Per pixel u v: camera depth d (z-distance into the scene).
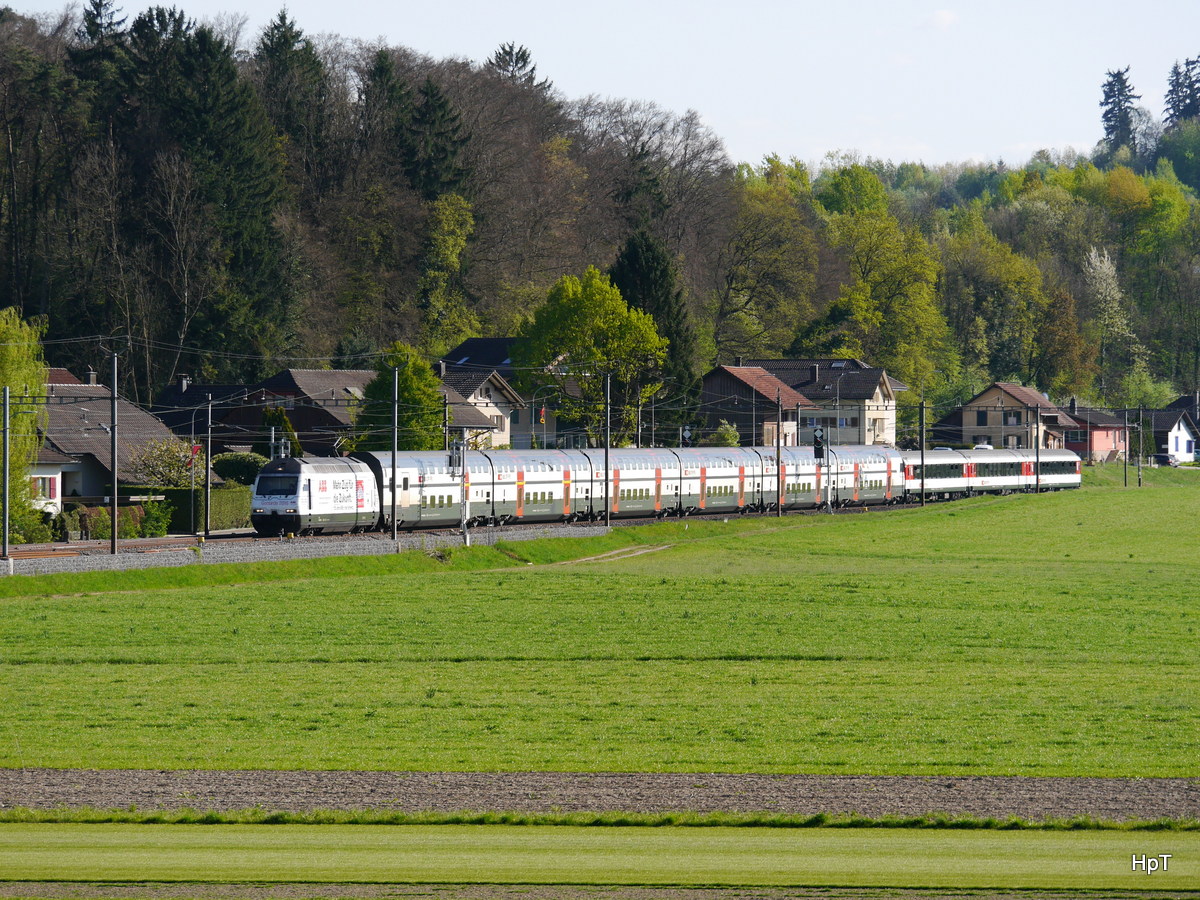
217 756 88.69
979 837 69.31
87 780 82.38
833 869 62.12
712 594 169.12
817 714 102.38
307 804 76.62
